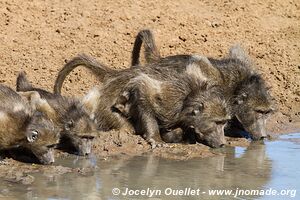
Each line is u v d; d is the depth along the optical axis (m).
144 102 15.24
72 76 17.67
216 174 13.33
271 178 13.20
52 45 18.88
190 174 13.28
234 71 16.19
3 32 19.11
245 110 16.06
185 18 21.41
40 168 13.38
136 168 13.53
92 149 14.70
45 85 17.06
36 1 20.81
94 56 18.62
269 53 20.48
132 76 15.65
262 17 22.62
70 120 14.53
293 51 20.84
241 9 22.83
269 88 16.62
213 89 15.51
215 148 15.27
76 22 20.05
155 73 15.58
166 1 22.28
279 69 19.81
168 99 15.27
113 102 15.62
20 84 15.40
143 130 15.38
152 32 17.14
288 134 16.61
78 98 15.64
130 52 19.05
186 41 20.14
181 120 15.39
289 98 18.69
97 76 16.06
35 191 11.95
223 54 19.69
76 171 13.21
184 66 15.76
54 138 13.69
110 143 15.03
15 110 13.79
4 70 17.44
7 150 14.09
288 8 23.59
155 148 14.94
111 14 20.75
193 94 15.32
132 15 20.91
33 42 18.89
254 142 15.91
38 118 13.84
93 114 15.24
